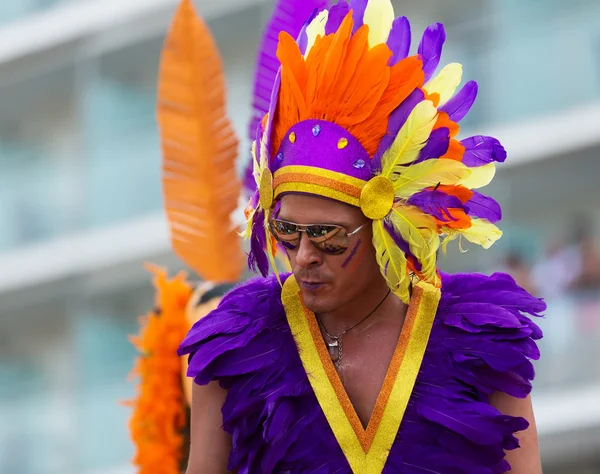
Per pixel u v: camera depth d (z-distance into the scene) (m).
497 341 6.16
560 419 28.91
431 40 6.33
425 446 6.07
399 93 6.11
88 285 40.31
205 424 6.37
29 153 42.16
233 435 6.21
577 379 29.25
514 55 33.19
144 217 39.25
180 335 10.08
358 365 6.28
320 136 6.05
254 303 6.43
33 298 41.00
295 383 6.23
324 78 6.07
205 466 6.34
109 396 38.75
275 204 6.18
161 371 10.07
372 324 6.35
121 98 41.91
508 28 33.22
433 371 6.16
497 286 6.39
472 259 33.88
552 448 29.44
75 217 40.25
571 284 29.30
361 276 6.13
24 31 42.81
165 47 10.28
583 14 32.62
